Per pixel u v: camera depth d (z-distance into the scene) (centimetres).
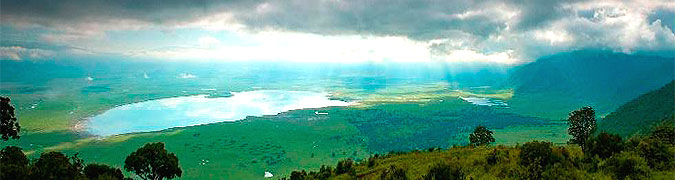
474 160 6956
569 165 5688
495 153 6831
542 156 5819
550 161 5747
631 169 5253
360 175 8962
